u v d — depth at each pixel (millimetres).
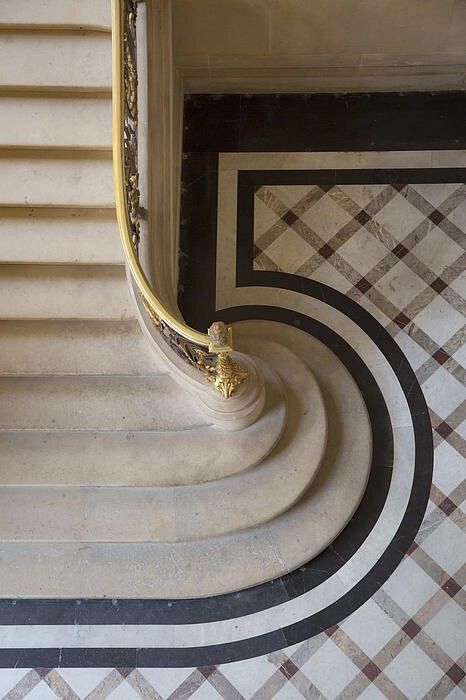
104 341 4773
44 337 4773
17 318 4734
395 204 5496
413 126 5621
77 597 4855
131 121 4250
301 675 4727
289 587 4883
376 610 4812
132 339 4773
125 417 4715
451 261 5367
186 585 4816
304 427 4910
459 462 5012
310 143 5633
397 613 4797
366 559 4895
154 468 4695
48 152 4750
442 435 5059
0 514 4785
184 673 4766
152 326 4414
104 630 4863
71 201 4652
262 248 5457
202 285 5402
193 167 5613
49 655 4828
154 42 4602
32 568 4895
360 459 4969
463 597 4797
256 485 4812
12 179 4691
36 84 4707
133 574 4859
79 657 4816
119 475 4688
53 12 4715
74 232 4688
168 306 4461
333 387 5105
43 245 4672
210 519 4762
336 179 5566
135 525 4762
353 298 5336
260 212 5531
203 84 5684
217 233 5488
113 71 3809
